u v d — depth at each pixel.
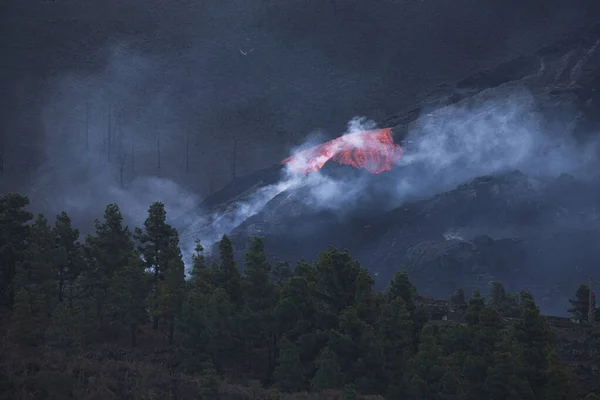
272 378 173.00
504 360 164.50
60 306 164.38
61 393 135.75
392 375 169.88
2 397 131.25
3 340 164.38
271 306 184.25
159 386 149.50
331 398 155.00
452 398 167.75
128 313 182.00
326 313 182.50
